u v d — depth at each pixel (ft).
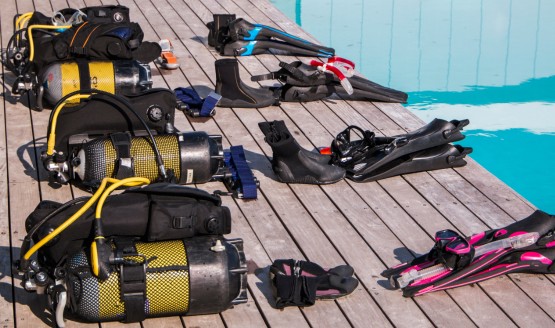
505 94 27.94
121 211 12.16
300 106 20.51
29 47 19.60
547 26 33.99
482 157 24.21
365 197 16.15
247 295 12.98
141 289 11.62
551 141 25.07
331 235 14.75
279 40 24.06
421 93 27.94
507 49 31.55
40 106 18.93
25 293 12.78
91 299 11.55
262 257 14.01
